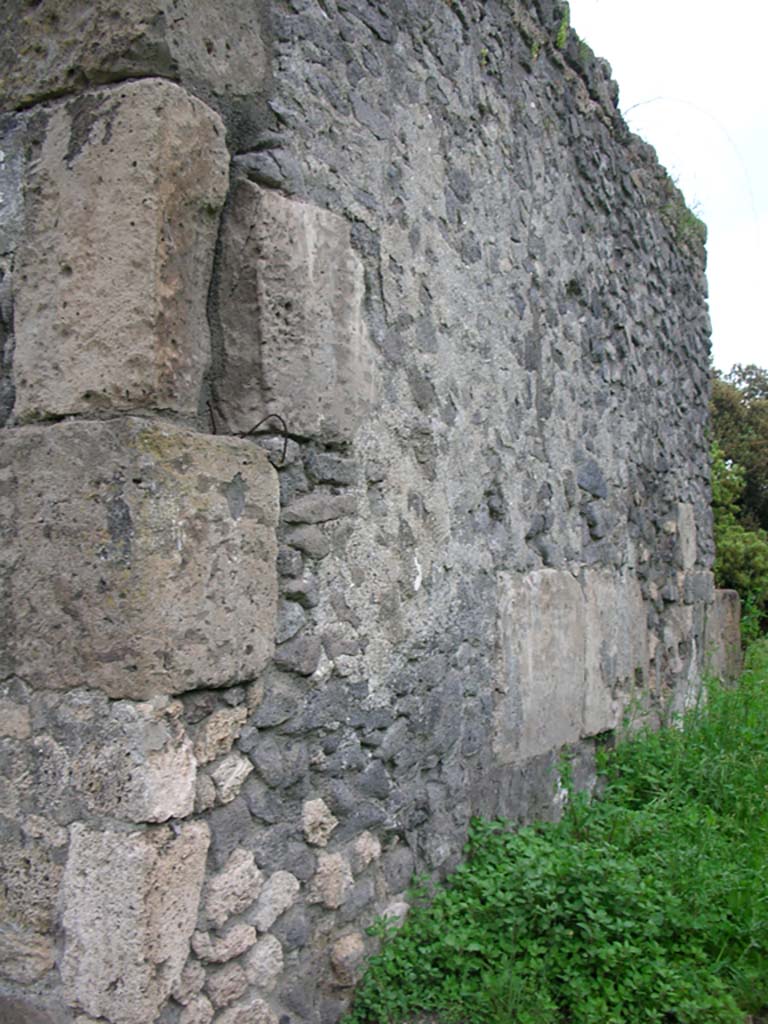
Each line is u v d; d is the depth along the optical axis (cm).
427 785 340
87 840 226
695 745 528
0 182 251
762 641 937
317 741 283
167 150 231
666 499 617
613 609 521
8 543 238
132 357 228
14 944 235
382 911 309
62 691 231
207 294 254
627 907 333
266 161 268
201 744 240
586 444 496
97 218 233
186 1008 232
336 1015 282
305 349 277
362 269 309
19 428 240
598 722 494
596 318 516
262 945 259
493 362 400
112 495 224
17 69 249
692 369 686
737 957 333
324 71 297
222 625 241
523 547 422
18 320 244
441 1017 284
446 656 354
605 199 535
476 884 335
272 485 258
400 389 330
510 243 421
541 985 303
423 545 340
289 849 271
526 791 415
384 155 326
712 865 383
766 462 2027
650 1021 292
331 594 290
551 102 473
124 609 222
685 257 677
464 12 388
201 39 247
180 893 230
